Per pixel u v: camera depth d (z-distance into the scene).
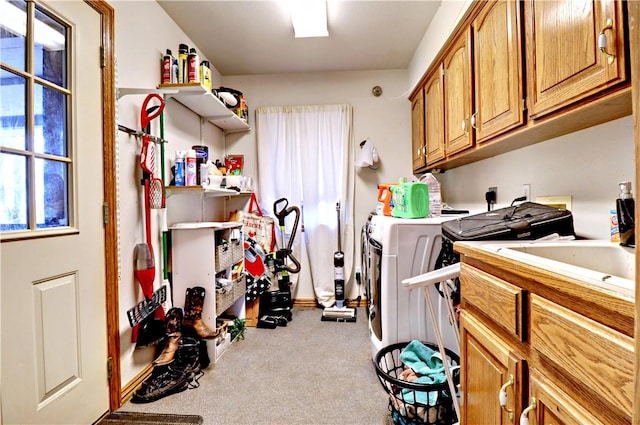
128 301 1.73
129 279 1.74
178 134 2.37
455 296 1.59
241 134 3.30
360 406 1.60
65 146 1.36
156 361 1.79
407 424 1.35
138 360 1.79
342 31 2.49
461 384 1.09
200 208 2.66
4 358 1.10
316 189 3.20
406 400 1.38
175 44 2.32
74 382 1.37
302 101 3.26
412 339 1.76
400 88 3.21
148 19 1.98
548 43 1.08
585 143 1.28
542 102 1.12
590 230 1.27
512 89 1.30
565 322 0.60
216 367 2.01
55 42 1.31
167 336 1.88
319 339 2.43
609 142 1.17
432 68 2.36
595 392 0.54
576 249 1.01
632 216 0.96
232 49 2.75
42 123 1.26
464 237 1.19
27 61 1.19
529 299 0.72
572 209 1.36
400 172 3.22
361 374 1.91
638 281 0.40
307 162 3.19
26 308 1.17
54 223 1.31
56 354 1.28
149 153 1.86
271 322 2.69
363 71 3.23
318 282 3.21
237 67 3.12
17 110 1.17
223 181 2.52
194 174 2.11
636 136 0.40
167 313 1.94
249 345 2.33
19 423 1.14
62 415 1.30
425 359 1.57
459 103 1.88
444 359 1.24
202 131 2.79
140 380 1.78
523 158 1.71
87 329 1.44
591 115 1.08
